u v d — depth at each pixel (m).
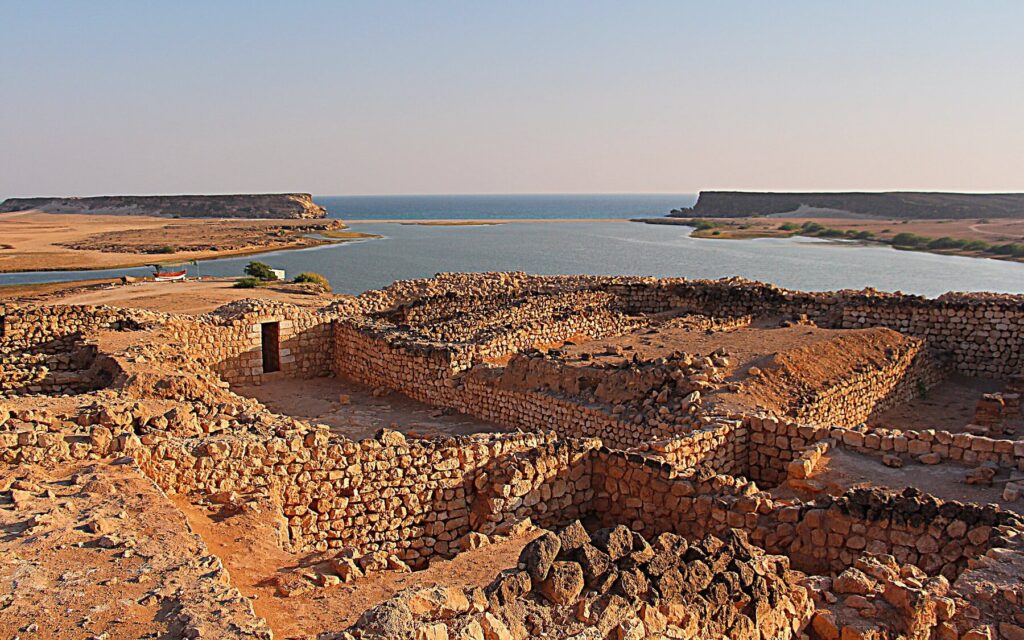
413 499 11.77
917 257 86.88
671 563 7.52
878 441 13.96
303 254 99.56
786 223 159.50
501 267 80.19
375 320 27.31
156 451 10.65
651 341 23.38
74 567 7.43
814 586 8.72
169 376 17.86
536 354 20.66
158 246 108.81
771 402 17.66
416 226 182.38
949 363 25.52
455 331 25.67
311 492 11.23
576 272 74.12
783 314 28.91
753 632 7.71
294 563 8.93
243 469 10.91
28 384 18.86
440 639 6.16
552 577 6.99
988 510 10.05
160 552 7.86
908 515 10.27
